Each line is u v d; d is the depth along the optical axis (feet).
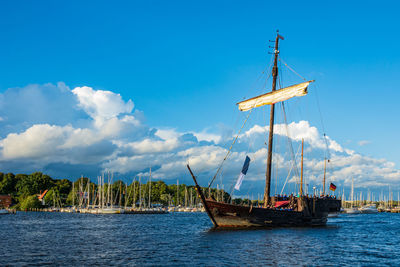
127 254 129.70
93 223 317.83
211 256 123.13
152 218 416.67
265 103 232.32
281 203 220.84
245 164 200.34
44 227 268.62
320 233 193.57
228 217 196.34
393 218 463.83
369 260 122.01
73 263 113.80
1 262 115.75
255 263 111.86
